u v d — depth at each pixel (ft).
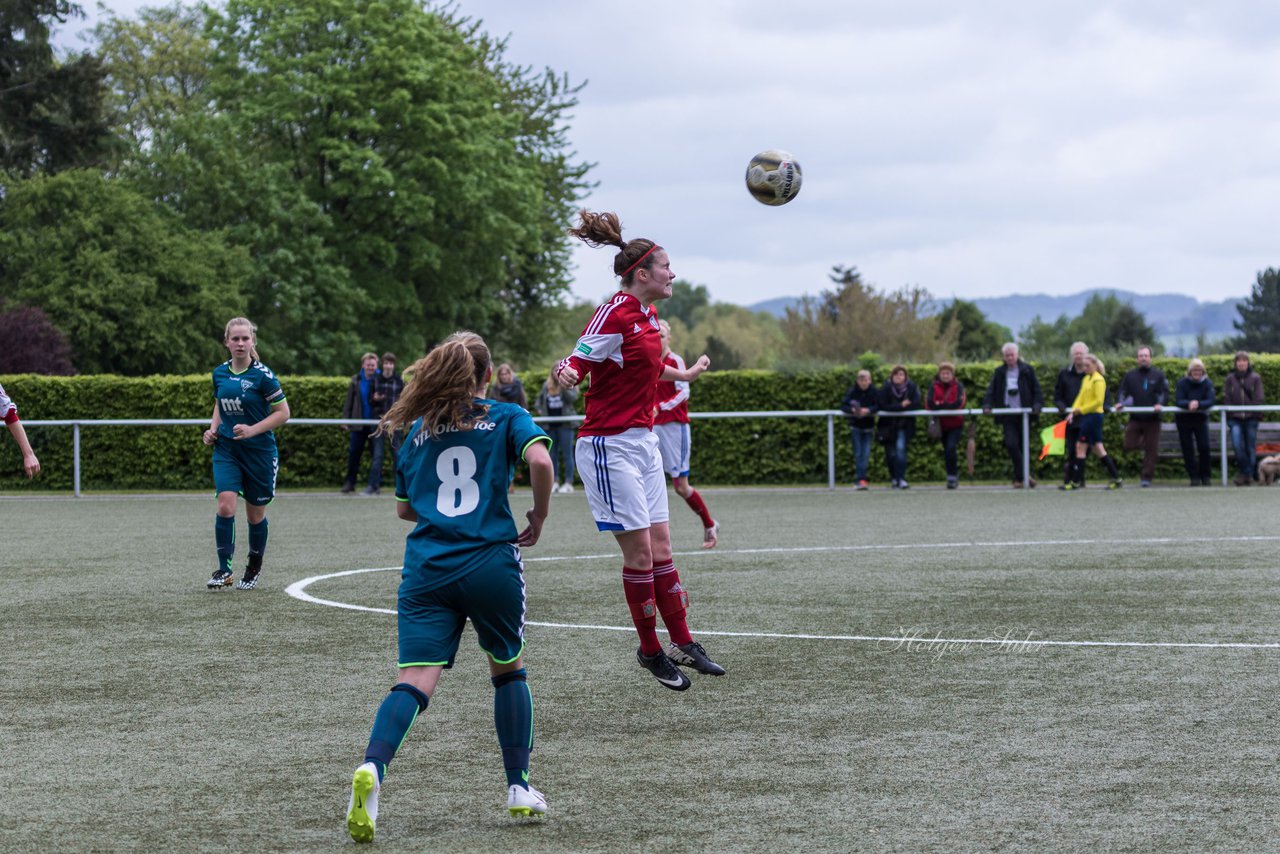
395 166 181.16
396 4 179.01
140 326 160.15
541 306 214.28
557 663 28.58
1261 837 16.51
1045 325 384.06
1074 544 51.19
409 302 183.01
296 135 184.14
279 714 24.07
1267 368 93.61
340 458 92.68
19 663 28.94
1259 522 59.36
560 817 17.83
